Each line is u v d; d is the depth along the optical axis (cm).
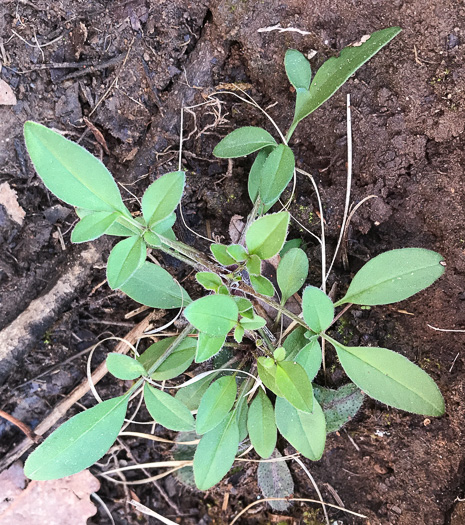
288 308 16
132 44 16
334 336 16
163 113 16
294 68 14
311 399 13
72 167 12
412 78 15
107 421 14
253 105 16
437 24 15
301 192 16
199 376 15
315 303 14
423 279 14
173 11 16
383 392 14
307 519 16
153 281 15
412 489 15
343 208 16
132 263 13
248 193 16
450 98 15
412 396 14
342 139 16
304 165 16
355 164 16
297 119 14
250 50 16
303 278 15
